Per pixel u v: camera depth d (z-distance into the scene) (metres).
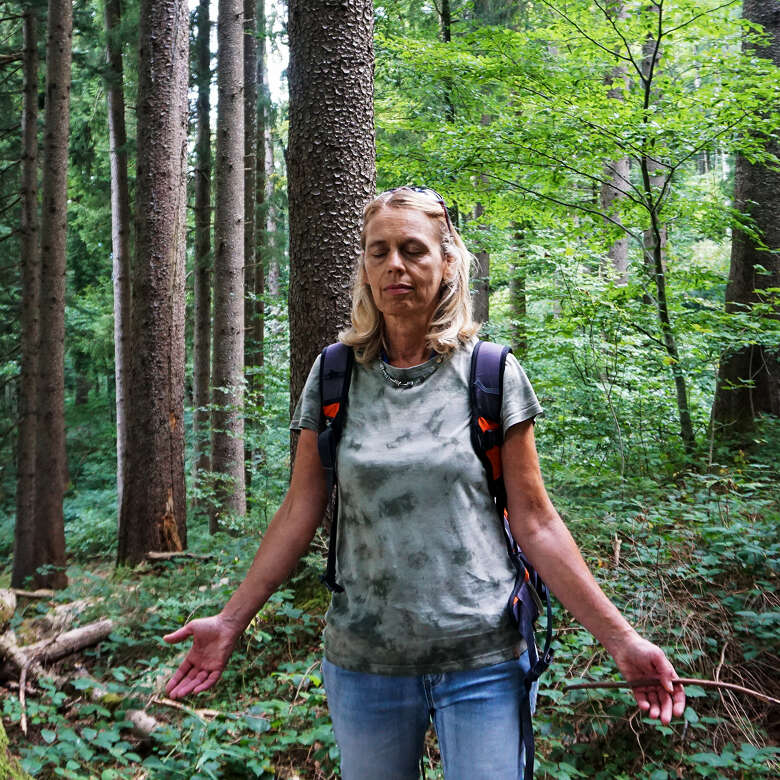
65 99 10.02
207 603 4.32
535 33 7.89
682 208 7.11
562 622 3.47
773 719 2.91
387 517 1.50
